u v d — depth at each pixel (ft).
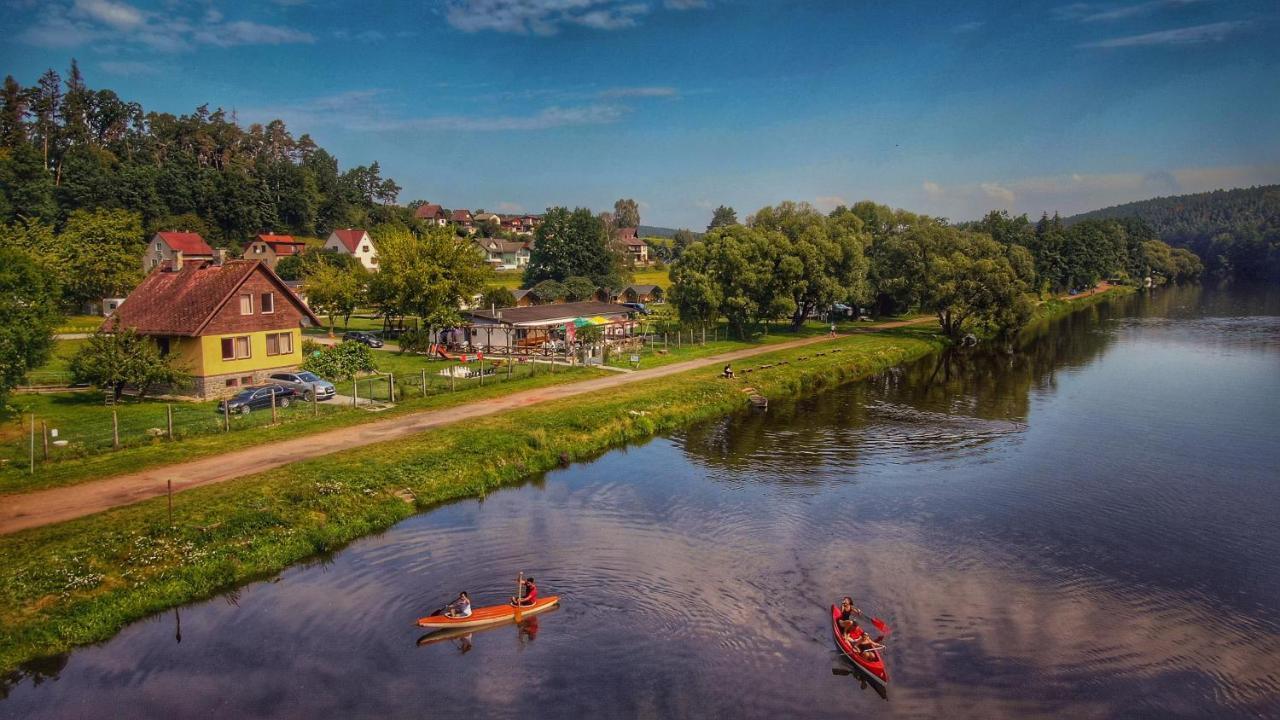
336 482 113.60
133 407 160.66
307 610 85.35
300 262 468.34
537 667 74.38
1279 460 144.56
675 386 200.34
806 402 204.85
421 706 68.08
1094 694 71.26
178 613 84.69
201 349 170.19
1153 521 114.32
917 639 80.48
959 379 240.73
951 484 131.34
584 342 256.52
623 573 94.84
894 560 99.86
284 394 167.63
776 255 312.71
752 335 320.50
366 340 272.51
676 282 316.81
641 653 77.00
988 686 72.28
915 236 350.23
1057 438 162.40
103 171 540.11
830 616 85.10
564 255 535.19
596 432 158.10
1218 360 264.31
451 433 143.84
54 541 90.02
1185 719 67.97
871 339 318.45
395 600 87.66
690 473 137.69
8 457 120.16
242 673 73.10
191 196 585.63
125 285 333.42
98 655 76.02
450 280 276.82
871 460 146.30
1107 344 313.53
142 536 92.68
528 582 85.71
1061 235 564.30
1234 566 99.09
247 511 102.01
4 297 135.74
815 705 68.80
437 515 115.14
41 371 196.44
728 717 66.85
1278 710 69.31
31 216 447.42
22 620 77.66
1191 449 152.76
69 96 627.05
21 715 66.33
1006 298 316.40
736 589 90.94
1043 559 100.68
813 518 114.83
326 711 67.15
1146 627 83.66
